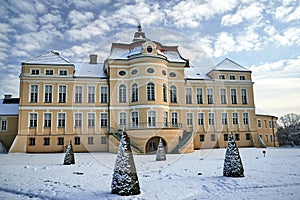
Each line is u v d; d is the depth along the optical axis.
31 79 27.91
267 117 38.72
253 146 31.34
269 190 6.96
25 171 10.99
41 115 27.59
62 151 27.12
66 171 10.91
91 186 7.54
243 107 32.00
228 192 6.75
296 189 7.04
